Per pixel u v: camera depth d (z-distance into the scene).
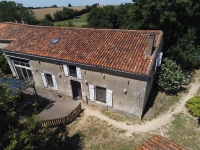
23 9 43.03
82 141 11.34
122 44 13.09
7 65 20.33
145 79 10.86
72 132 12.15
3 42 19.44
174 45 19.22
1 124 6.64
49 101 15.57
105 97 13.62
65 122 12.81
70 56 13.37
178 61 19.41
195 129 11.75
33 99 15.91
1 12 39.88
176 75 15.16
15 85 13.99
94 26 39.72
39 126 7.79
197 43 21.33
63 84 15.45
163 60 17.23
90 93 14.08
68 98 15.91
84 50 13.62
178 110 13.70
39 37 16.88
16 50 15.89
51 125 12.66
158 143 7.50
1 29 21.03
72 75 14.39
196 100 13.70
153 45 11.98
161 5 16.78
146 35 13.29
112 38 13.98
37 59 15.39
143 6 18.14
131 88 11.76
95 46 13.70
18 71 18.72
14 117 7.23
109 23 38.31
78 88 15.29
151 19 18.41
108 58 12.25
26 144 6.73
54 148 10.95
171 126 12.11
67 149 10.82
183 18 18.86
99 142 11.17
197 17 18.69
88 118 13.38
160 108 14.01
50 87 16.78
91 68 12.65
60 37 15.94
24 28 19.55
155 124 12.37
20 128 7.39
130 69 10.92
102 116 13.48
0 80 14.95
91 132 12.04
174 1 16.59
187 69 20.30
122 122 12.73
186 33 19.08
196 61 19.30
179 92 16.16
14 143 5.97
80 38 15.08
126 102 12.59
